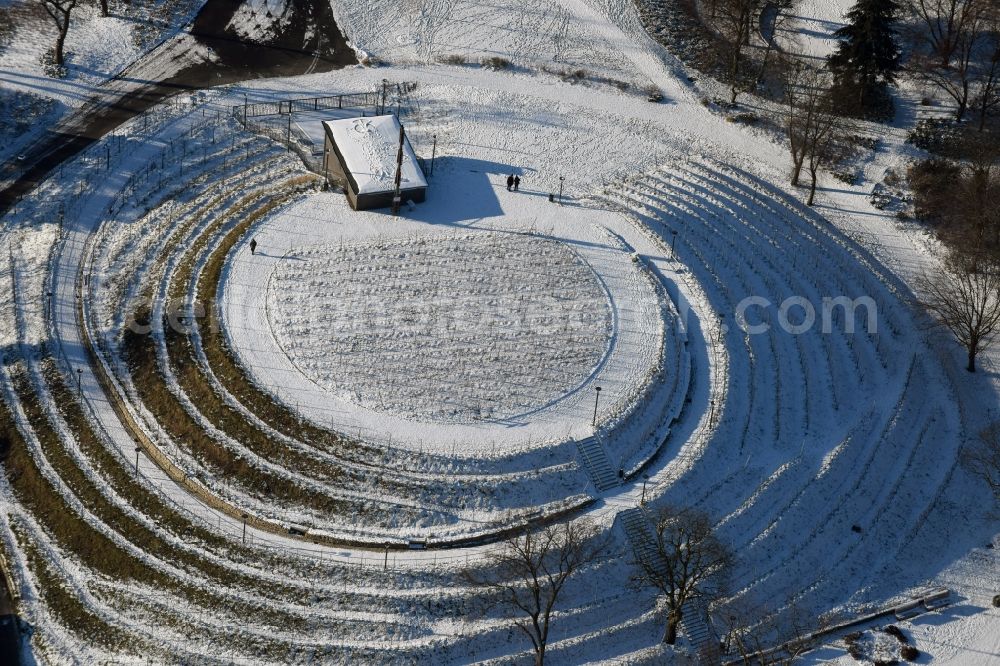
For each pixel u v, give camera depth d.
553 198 135.62
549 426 110.19
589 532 103.31
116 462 107.94
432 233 129.00
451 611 98.31
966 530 111.12
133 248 128.25
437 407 110.75
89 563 101.69
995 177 142.12
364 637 96.62
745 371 119.31
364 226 129.25
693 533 98.69
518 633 98.25
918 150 147.75
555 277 125.12
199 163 138.50
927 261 136.12
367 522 102.75
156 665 94.94
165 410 111.44
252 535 101.75
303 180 136.25
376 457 106.38
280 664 95.06
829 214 140.38
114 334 119.25
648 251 130.12
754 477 110.81
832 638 101.69
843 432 116.31
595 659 98.06
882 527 110.25
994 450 115.00
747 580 104.31
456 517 103.75
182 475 106.56
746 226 136.50
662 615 100.50
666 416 114.31
